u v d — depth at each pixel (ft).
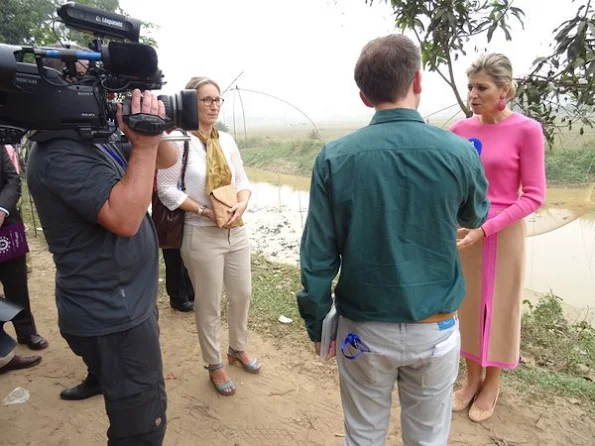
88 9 4.59
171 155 6.07
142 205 4.66
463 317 7.99
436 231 4.59
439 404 5.26
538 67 10.38
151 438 5.49
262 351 10.34
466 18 10.92
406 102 4.70
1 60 3.84
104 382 5.21
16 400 8.55
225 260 8.61
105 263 4.98
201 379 9.29
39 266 15.11
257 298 12.96
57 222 4.92
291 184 30.45
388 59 4.50
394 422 8.04
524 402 8.46
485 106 7.13
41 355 10.04
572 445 7.45
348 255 4.77
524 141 7.04
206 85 8.04
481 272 7.61
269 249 19.74
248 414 8.28
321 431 7.89
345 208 4.65
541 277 15.10
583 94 9.85
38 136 4.67
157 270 5.72
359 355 5.06
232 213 7.95
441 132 4.64
